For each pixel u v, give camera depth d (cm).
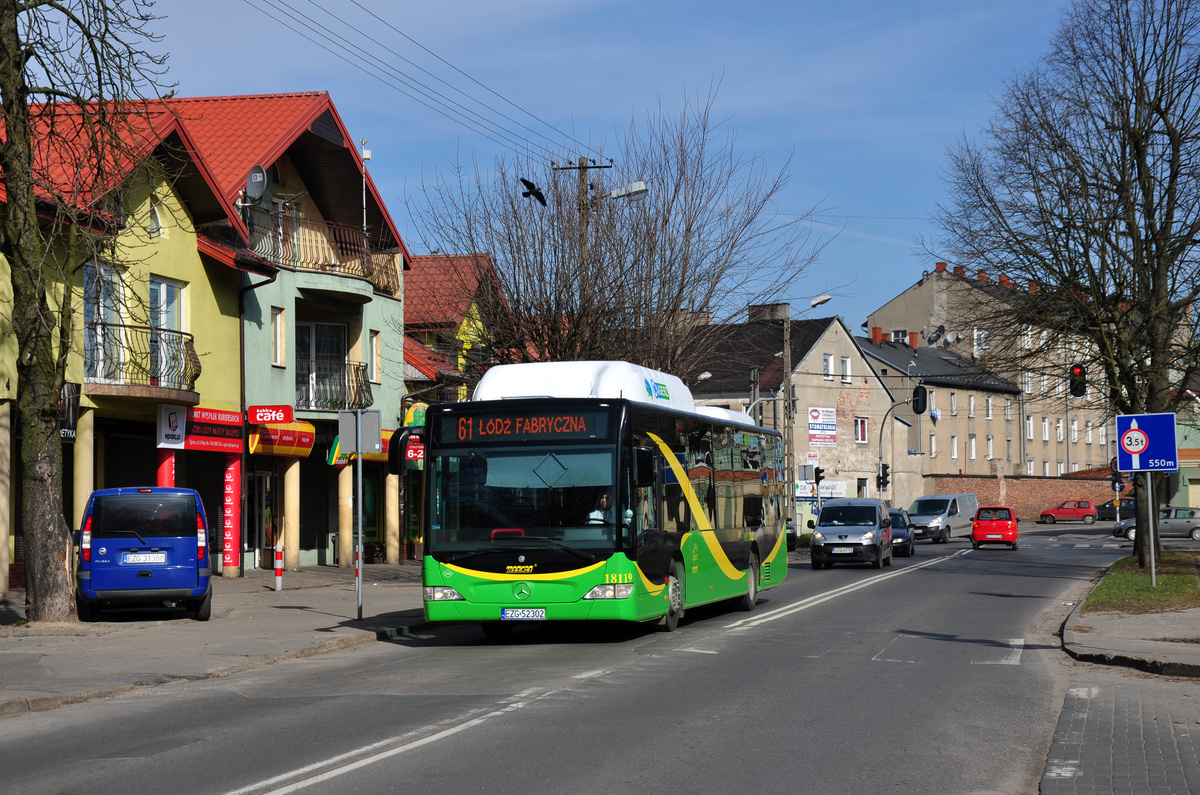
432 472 1568
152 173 2131
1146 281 2916
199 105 3219
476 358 3119
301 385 3366
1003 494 8350
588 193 2973
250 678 1311
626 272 2955
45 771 812
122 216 1989
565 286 2939
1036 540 6059
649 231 2973
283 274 3200
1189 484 7206
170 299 2736
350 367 3431
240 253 2869
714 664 1348
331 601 2291
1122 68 2927
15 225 1730
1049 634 1683
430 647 1619
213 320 2866
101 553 1870
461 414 1574
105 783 769
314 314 3438
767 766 807
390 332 3691
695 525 1838
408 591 2575
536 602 1516
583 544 1523
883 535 3684
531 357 3059
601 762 816
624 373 1666
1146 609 1875
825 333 7425
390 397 3694
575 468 1542
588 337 2944
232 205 2850
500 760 821
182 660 1411
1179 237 2891
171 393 2523
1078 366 2909
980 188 3048
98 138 1798
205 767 813
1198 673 1249
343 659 1488
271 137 3048
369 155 3409
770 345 7381
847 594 2494
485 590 1527
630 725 955
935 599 2336
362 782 757
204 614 1909
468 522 1546
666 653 1455
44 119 1834
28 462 1756
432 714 1011
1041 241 2973
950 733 931
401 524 3916
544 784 752
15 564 2384
